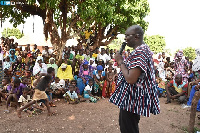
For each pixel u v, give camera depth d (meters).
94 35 12.62
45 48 8.53
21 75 6.62
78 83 6.54
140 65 1.89
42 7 6.82
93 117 4.44
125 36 2.18
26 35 14.03
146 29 12.98
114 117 4.46
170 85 6.16
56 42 7.74
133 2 11.15
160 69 7.72
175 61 7.20
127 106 2.05
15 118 4.27
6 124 3.89
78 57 8.56
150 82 2.05
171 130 3.81
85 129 3.73
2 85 6.12
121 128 2.23
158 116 4.66
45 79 4.46
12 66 6.96
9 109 4.97
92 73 6.89
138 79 2.02
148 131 3.74
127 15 11.27
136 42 2.14
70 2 7.05
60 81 6.27
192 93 5.59
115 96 2.18
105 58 9.67
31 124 3.93
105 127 3.85
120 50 2.20
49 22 7.46
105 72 6.83
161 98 6.83
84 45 11.75
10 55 7.41
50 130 3.65
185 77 6.87
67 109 5.06
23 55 7.38
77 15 7.43
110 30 12.65
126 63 2.07
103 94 6.53
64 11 7.11
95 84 6.59
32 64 7.45
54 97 6.36
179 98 5.89
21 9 7.53
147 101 2.02
